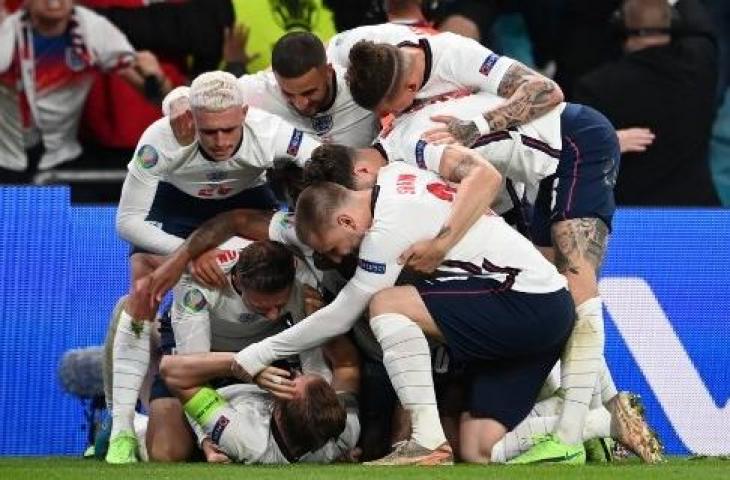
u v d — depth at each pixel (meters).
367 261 20.25
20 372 24.97
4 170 28.97
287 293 21.09
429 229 20.20
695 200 29.30
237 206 22.83
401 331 20.23
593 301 21.41
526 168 21.64
